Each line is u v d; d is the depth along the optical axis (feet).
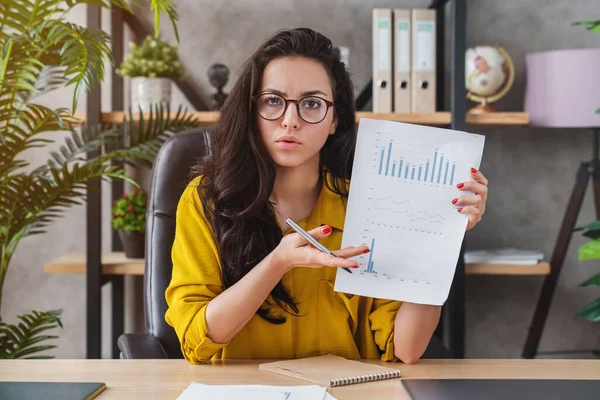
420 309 3.69
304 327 4.01
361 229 3.43
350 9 8.91
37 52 6.53
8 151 6.68
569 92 8.06
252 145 3.85
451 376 3.34
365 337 4.07
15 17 6.29
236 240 3.95
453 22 7.69
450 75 8.93
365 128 3.42
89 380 3.23
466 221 3.42
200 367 3.50
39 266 8.84
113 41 8.53
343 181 4.15
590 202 9.24
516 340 9.23
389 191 3.43
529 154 9.17
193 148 5.28
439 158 3.42
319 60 3.72
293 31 3.78
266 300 3.96
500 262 8.04
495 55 8.28
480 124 8.21
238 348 3.99
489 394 2.93
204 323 3.59
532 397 2.89
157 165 5.27
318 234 3.46
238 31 8.87
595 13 9.11
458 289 7.67
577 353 9.21
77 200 8.79
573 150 9.20
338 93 3.99
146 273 5.11
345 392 3.05
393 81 8.04
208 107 8.87
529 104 8.39
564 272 9.29
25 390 2.99
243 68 3.84
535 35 9.09
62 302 8.88
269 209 3.98
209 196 4.04
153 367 3.49
